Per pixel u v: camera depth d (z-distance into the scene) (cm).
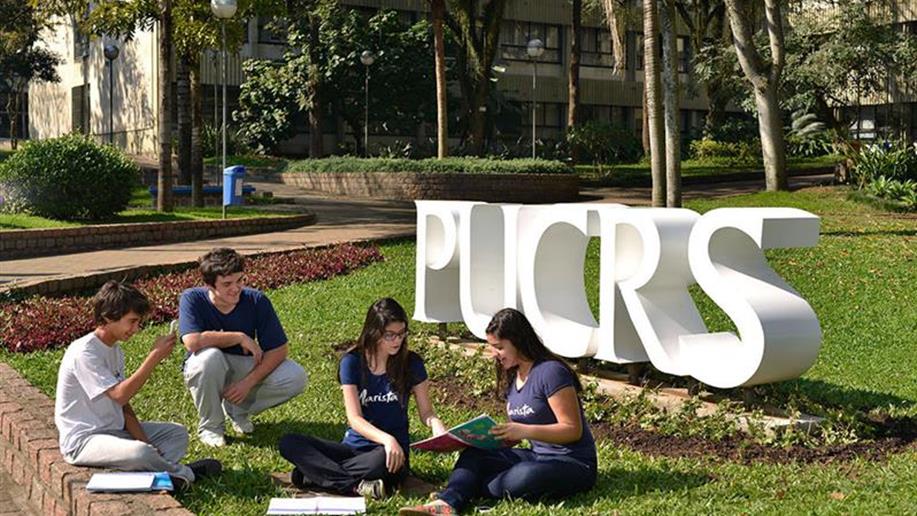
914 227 1847
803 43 3183
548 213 878
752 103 3250
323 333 1117
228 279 700
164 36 2198
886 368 956
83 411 597
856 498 553
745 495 573
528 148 4188
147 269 1511
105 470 586
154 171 3170
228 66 4094
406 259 1652
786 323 722
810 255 1558
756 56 2484
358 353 610
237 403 716
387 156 3841
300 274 1491
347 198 3003
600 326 842
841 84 3419
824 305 1262
